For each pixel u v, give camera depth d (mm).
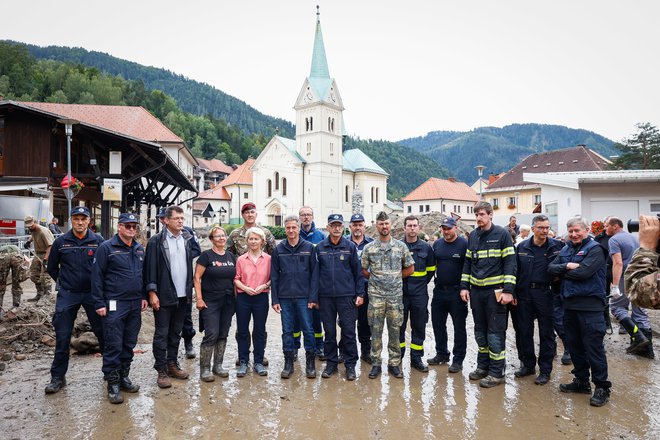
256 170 66312
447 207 69750
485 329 5773
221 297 5781
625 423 4430
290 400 5004
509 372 6070
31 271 9531
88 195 19297
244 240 6762
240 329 5988
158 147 15359
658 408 4793
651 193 13375
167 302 5410
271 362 6512
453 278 6184
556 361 6594
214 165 112250
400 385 5527
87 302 5277
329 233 5980
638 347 6625
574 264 5051
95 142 16547
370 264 5941
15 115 15977
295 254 5961
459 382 5652
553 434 4195
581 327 5066
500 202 50219
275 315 9977
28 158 15945
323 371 5844
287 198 62938
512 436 4152
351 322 5867
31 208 14773
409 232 6266
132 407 4762
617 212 13625
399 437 4133
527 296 5789
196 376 5836
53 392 5094
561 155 51500
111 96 99562
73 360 6332
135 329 5289
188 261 5676
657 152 47594
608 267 7262
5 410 4637
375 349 5855
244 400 4996
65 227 18219
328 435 4164
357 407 4812
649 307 2412
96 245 5332
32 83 95250
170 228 5590
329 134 63156
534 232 5789
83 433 4152
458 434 4191
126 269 5137
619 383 5547
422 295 6180
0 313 7367
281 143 63531
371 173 69812
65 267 5211
